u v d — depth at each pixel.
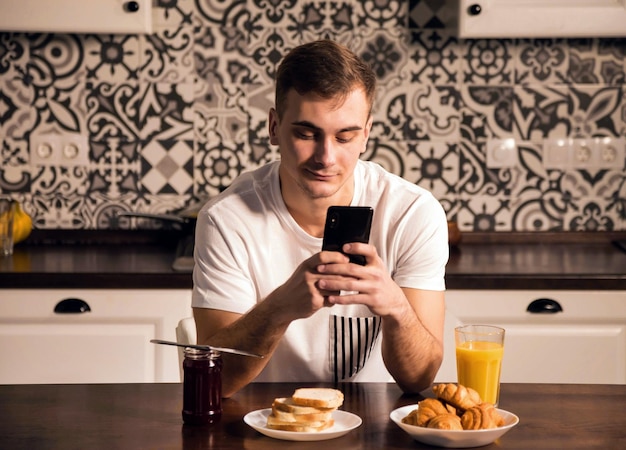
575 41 3.38
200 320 1.89
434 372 1.77
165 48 3.35
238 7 3.34
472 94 3.38
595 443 1.46
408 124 3.39
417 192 1.99
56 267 2.91
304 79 1.65
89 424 1.54
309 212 1.91
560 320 2.85
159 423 1.55
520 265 2.98
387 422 1.56
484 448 1.43
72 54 3.33
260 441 1.47
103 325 2.84
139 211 3.40
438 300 1.94
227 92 3.37
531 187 3.42
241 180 2.01
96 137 3.37
